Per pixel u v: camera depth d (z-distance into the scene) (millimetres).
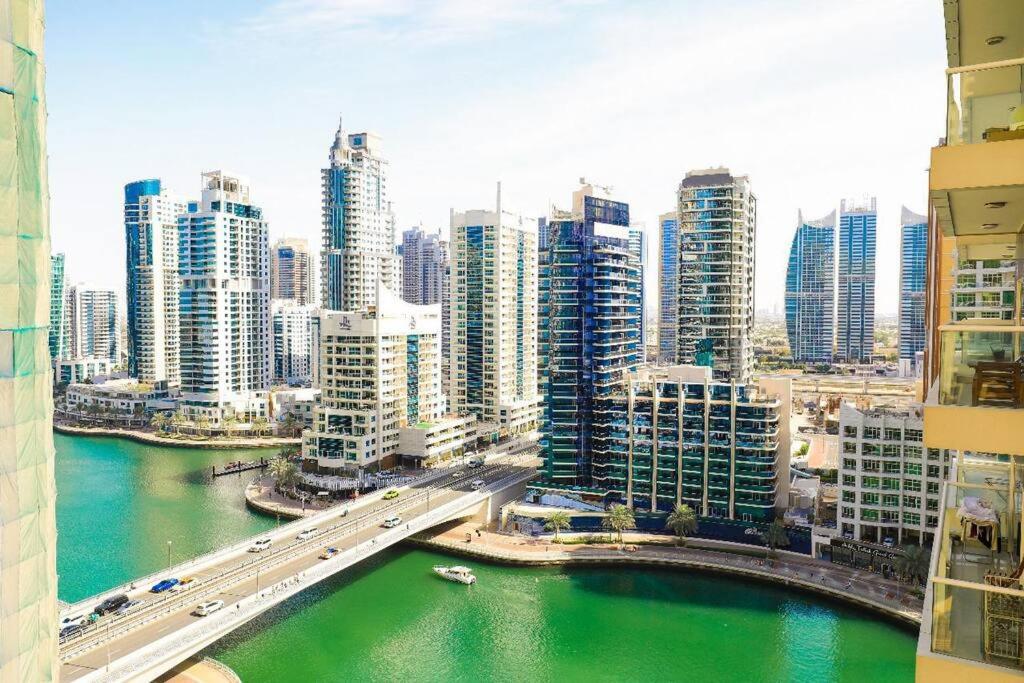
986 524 26703
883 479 143750
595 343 188125
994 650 21094
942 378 23594
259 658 111688
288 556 134875
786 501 170625
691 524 159625
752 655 114312
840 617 127375
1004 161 22172
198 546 162375
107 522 179750
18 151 38125
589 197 190250
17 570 37781
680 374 177500
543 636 120688
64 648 95875
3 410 37156
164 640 98438
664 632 122000
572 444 187875
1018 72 23281
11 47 37656
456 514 167875
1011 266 40688
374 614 128375
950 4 25078
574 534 166625
